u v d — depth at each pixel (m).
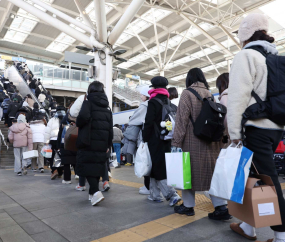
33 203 3.36
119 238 2.10
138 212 2.86
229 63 23.00
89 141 3.09
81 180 4.22
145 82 31.59
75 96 26.88
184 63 32.22
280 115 1.59
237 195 1.64
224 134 2.65
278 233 1.68
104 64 8.62
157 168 3.08
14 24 22.81
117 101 27.28
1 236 2.19
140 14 20.41
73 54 8.35
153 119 3.08
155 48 27.72
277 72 1.63
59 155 5.19
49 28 23.25
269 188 1.65
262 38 1.82
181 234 2.14
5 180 5.48
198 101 2.52
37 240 2.10
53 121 5.55
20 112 6.58
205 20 18.91
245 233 2.02
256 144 1.69
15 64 18.53
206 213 2.75
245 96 1.68
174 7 17.64
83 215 2.78
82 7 9.10
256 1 17.97
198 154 2.44
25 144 6.26
